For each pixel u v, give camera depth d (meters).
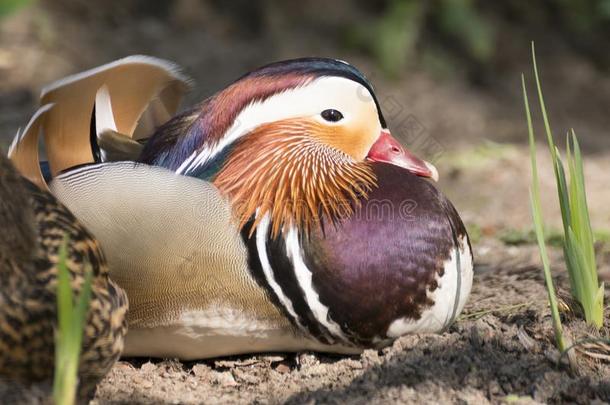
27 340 4.86
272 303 5.71
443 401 5.43
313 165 5.91
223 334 5.82
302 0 18.12
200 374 6.10
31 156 6.11
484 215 10.74
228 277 5.64
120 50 16.03
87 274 4.61
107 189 5.80
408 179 6.05
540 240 5.81
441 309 6.02
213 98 6.07
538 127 15.80
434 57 17.62
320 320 5.80
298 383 5.90
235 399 5.78
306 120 5.98
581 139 15.29
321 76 6.02
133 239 5.67
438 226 5.95
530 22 19.00
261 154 5.89
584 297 6.35
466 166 12.77
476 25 17.86
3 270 4.84
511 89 17.44
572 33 18.95
